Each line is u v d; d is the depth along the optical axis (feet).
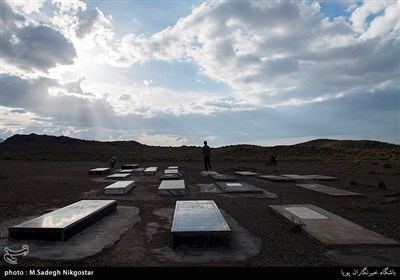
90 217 19.90
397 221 21.33
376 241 15.61
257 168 74.02
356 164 90.63
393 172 61.00
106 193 33.22
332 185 41.01
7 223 20.63
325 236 16.47
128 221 21.31
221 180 45.65
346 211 24.66
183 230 15.76
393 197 30.60
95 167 78.13
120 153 143.23
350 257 14.37
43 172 62.08
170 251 15.30
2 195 32.53
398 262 13.80
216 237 15.72
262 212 24.21
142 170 65.57
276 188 38.32
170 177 47.06
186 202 23.17
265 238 17.30
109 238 17.29
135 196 32.22
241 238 17.30
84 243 16.37
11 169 69.62
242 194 33.06
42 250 15.28
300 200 29.76
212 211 19.97
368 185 39.45
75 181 46.37
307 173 60.29
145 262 13.96
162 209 25.45
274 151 142.31
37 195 32.73
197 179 48.65
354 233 17.01
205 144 63.77
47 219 18.35
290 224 19.56
